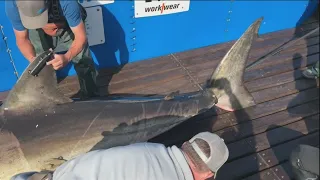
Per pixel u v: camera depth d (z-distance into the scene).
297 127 3.29
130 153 1.57
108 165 1.52
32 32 2.71
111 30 3.53
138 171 1.51
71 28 2.47
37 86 2.30
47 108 2.39
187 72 3.84
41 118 2.36
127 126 2.60
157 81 3.68
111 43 3.62
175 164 1.59
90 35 3.42
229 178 2.79
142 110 2.69
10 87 3.35
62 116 2.41
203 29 4.10
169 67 3.88
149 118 2.70
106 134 2.51
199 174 1.61
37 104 2.36
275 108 3.47
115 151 1.59
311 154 2.45
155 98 2.91
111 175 1.49
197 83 3.70
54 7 2.48
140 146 1.65
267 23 4.54
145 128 2.68
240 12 4.20
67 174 1.53
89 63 3.08
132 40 3.73
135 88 3.56
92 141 2.47
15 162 2.26
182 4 3.74
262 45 4.36
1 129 2.25
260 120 3.33
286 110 3.47
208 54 4.14
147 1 3.52
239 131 3.19
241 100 3.32
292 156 2.54
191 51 4.16
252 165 2.91
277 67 4.01
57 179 1.56
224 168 2.86
